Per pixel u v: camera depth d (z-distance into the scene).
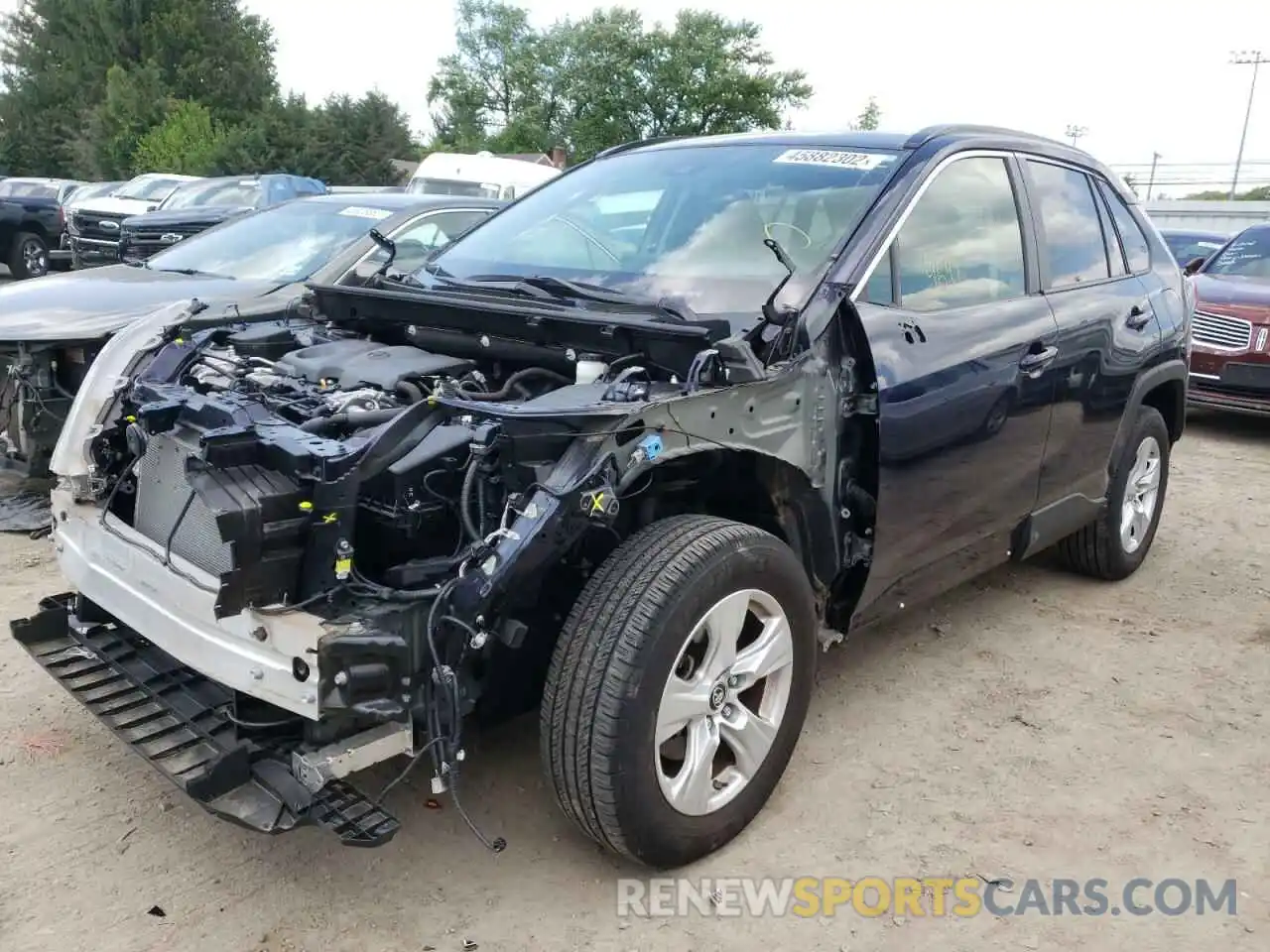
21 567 4.86
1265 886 2.91
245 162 44.41
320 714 2.38
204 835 3.00
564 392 2.78
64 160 55.50
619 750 2.56
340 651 2.35
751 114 44.16
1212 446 8.71
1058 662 4.30
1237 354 8.55
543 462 2.54
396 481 2.54
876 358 3.16
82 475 3.24
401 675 2.43
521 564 2.45
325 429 2.74
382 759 2.48
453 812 3.12
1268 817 3.24
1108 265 4.63
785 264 3.05
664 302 3.30
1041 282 4.09
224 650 2.56
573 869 2.89
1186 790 3.38
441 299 3.45
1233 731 3.78
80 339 5.26
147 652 3.15
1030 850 3.05
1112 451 4.67
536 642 2.88
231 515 2.35
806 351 3.03
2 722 3.56
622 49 43.69
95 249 16.69
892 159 3.66
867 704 3.89
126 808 3.11
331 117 47.06
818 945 2.64
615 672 2.55
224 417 2.64
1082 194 4.55
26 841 2.94
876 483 3.24
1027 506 4.10
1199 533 6.18
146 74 52.88
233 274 6.84
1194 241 14.83
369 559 2.70
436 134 64.19
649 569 2.64
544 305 3.39
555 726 2.62
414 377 3.19
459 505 2.65
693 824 2.81
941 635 4.55
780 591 2.95
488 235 4.17
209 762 2.60
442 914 2.71
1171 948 2.66
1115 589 5.16
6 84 59.09
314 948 2.57
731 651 2.83
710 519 2.86
